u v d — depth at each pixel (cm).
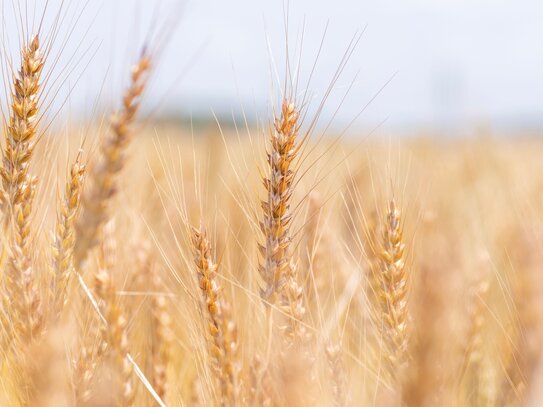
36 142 48
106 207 42
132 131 42
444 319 33
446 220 51
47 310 43
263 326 49
